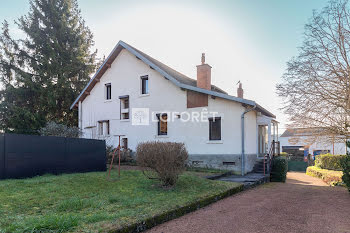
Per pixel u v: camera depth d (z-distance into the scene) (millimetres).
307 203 7074
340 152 25578
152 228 4719
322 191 9344
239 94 20766
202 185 8398
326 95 13055
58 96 23156
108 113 18703
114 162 15352
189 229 4703
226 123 13750
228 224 5043
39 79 23500
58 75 23969
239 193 8609
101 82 19422
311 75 13242
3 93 22438
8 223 4070
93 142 10758
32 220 4125
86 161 10359
